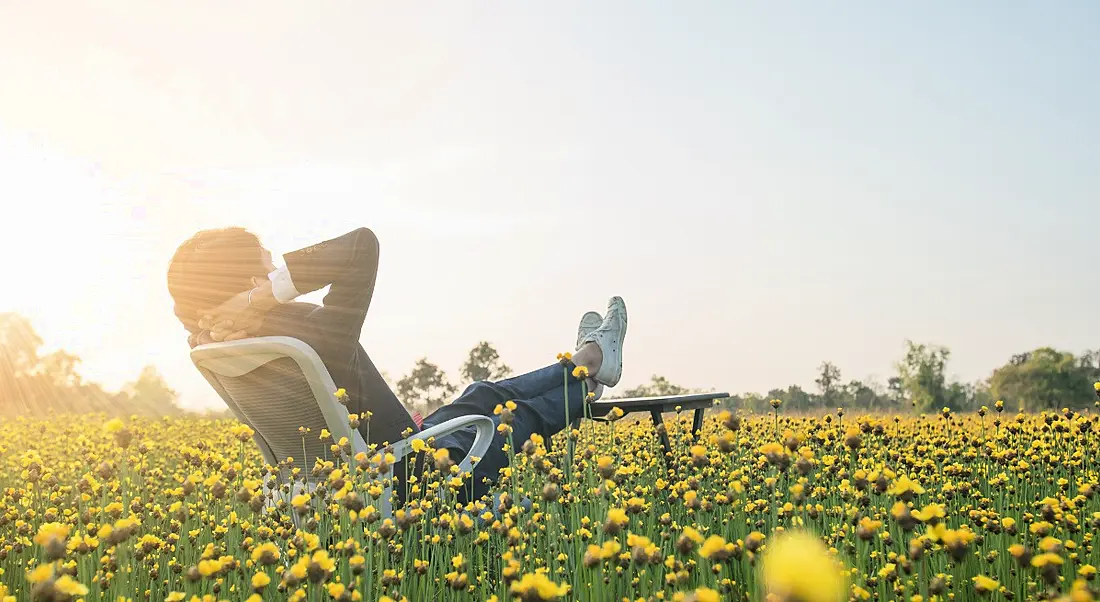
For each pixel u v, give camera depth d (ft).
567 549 8.68
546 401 13.99
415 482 10.73
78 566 7.81
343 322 11.18
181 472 16.85
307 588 7.10
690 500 7.30
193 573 7.33
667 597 7.24
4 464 18.44
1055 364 115.65
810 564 2.40
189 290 11.42
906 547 8.77
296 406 11.26
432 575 8.68
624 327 15.40
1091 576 7.35
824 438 12.23
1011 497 11.48
